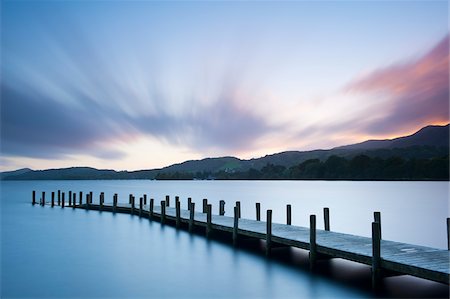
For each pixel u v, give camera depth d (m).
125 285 15.86
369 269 16.73
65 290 15.25
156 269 18.17
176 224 29.77
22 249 23.05
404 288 14.07
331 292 14.21
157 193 96.56
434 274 11.98
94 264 19.19
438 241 27.33
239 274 17.00
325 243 16.62
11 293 14.88
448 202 60.84
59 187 147.00
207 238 25.16
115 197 41.94
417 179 193.62
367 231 31.95
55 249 22.98
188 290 15.15
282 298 14.06
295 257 19.36
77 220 36.41
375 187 123.25
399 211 47.34
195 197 78.06
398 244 16.25
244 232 21.48
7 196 82.56
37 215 41.00
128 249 22.69
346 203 60.44
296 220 39.56
